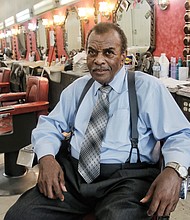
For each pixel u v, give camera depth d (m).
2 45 11.45
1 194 2.81
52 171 1.38
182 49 3.48
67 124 1.65
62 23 6.54
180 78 3.36
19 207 1.36
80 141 1.49
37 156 1.48
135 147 1.42
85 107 1.55
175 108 1.44
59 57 6.90
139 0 4.09
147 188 1.34
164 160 1.33
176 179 1.21
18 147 2.77
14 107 2.69
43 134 1.58
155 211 1.17
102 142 1.43
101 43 1.43
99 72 1.47
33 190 1.44
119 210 1.24
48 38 7.34
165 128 1.40
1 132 2.72
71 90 1.64
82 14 5.58
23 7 8.73
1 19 11.13
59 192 1.35
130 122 1.44
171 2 3.56
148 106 1.43
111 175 1.42
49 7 7.05
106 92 1.51
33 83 3.25
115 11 4.66
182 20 3.43
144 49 4.09
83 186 1.39
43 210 1.35
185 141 1.34
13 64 7.12
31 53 8.49
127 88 1.49
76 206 1.42
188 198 2.55
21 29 9.13
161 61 3.56
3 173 3.17
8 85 4.93
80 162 1.46
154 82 1.48
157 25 3.85
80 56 4.70
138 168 1.43
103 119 1.47
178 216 2.38
